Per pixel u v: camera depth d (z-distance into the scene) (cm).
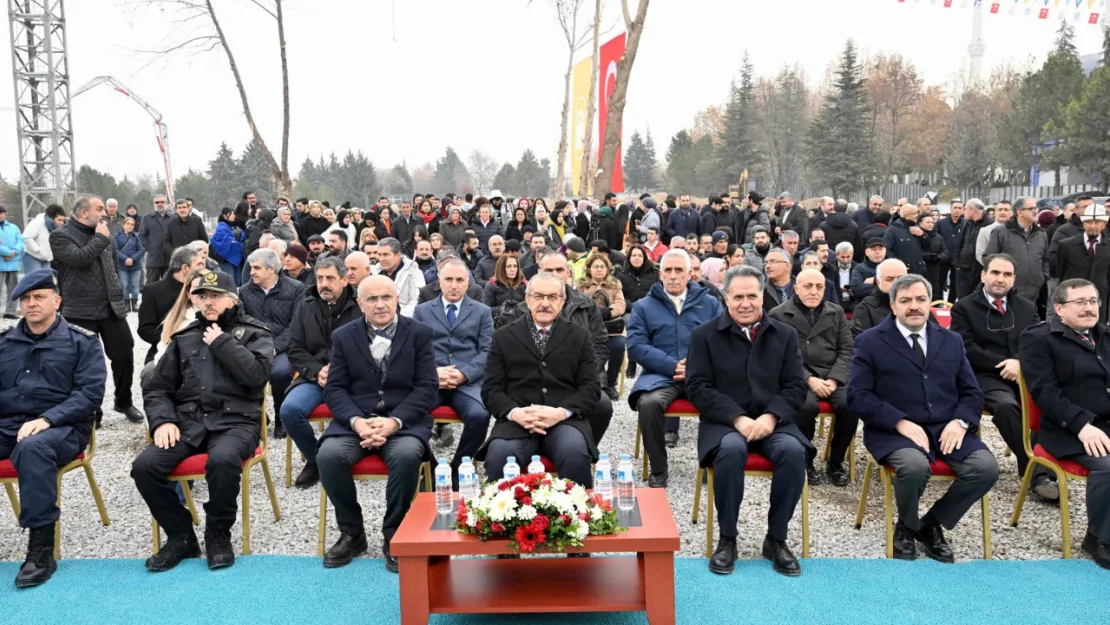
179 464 425
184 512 430
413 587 340
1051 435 443
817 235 926
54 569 420
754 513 496
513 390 468
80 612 376
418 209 1655
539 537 326
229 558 423
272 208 1692
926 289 447
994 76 4134
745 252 1007
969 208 1097
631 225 1441
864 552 437
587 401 465
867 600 378
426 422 457
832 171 4212
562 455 432
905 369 449
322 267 542
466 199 1762
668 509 374
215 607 379
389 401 457
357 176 7375
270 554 440
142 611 376
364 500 522
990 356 541
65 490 541
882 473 438
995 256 549
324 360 546
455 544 336
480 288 724
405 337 463
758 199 1473
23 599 390
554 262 636
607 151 1855
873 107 4275
